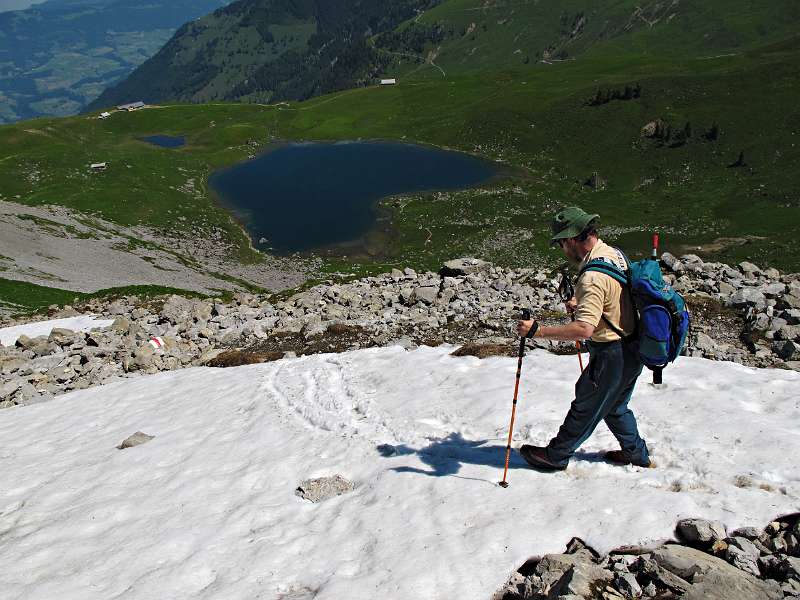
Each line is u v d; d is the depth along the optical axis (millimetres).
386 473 9062
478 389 11344
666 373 10711
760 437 7922
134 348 23672
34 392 21203
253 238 146500
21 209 134250
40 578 8336
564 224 7172
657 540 6523
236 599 7035
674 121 199250
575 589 5773
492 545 6906
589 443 8617
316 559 7496
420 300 22703
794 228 138250
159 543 8578
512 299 21625
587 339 7312
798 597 5398
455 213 158125
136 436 13258
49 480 12188
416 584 6551
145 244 129125
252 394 14414
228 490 9891
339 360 15117
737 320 16562
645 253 134125
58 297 66438
